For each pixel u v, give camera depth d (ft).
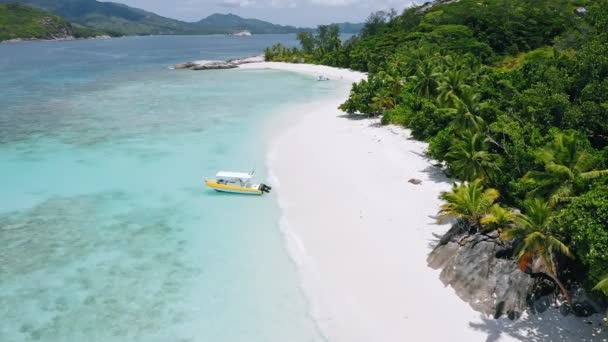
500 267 93.30
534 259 91.35
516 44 419.33
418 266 105.91
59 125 246.88
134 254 115.65
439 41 435.94
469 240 100.83
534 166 119.44
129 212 139.33
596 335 82.64
